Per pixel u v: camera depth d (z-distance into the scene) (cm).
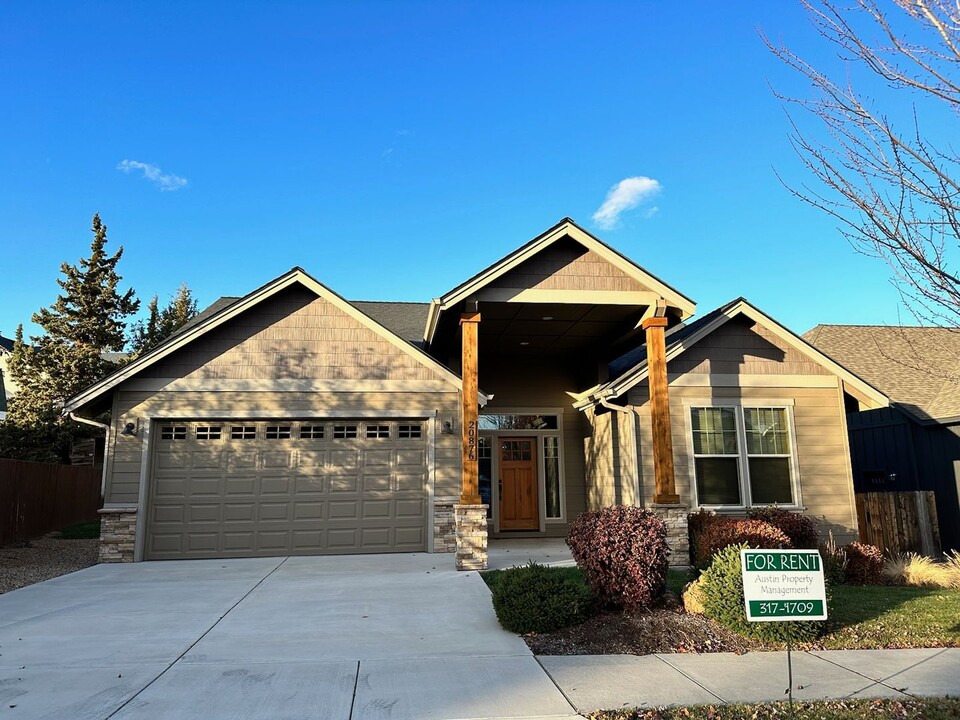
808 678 542
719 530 922
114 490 1216
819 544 1105
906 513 1257
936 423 1430
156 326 3272
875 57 439
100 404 1316
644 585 720
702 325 1366
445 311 1202
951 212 430
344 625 715
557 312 1281
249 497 1251
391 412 1294
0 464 1417
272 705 487
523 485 1594
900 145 431
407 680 540
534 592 692
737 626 655
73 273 2520
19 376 2402
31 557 1266
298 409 1277
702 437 1288
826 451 1309
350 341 1311
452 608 795
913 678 541
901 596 843
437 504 1270
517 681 537
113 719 461
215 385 1269
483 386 1619
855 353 1783
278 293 1311
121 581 991
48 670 567
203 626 713
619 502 1321
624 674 553
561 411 1623
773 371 1328
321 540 1253
